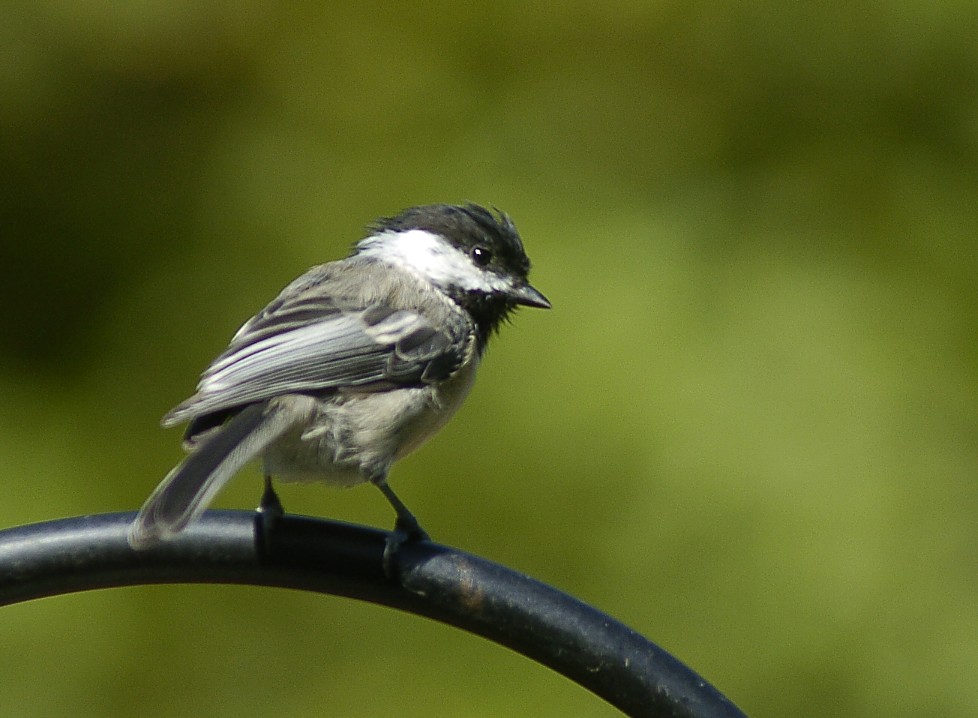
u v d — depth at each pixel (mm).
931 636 10570
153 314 12086
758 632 10688
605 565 10992
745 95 13016
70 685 10594
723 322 11539
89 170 12703
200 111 12914
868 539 10727
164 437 11562
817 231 12281
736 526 10852
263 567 5602
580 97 12883
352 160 12570
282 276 12094
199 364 11844
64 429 11594
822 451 10969
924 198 12578
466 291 7629
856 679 10617
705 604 10789
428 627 10867
